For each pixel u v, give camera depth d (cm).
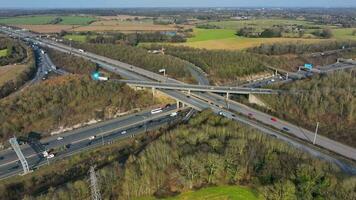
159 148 15400
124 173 14062
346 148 17025
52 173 15625
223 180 14538
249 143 16100
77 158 16762
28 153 17688
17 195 13925
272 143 15950
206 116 19838
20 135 19338
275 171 14225
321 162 14462
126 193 13538
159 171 14438
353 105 19988
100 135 19775
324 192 13062
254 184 14238
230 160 14775
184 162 14425
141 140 18638
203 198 13525
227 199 13425
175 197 13612
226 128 17450
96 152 17450
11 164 16650
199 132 16900
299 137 18162
